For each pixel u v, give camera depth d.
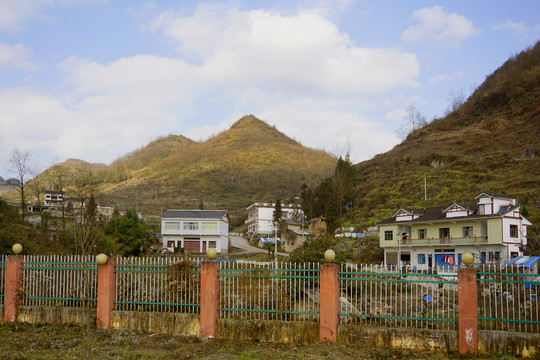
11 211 43.47
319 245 24.36
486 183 72.75
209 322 13.55
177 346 12.82
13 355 11.88
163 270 14.67
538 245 43.62
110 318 14.51
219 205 127.50
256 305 13.84
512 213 42.28
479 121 122.31
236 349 12.44
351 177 96.12
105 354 11.88
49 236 36.41
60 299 15.47
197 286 14.23
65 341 13.20
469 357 11.43
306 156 196.88
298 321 13.07
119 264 14.81
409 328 12.27
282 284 13.73
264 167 172.62
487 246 42.47
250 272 13.70
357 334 12.53
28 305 15.62
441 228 46.97
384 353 11.67
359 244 55.59
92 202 50.34
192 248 69.81
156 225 87.31
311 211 80.88
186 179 160.25
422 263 47.50
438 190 75.88
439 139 113.75
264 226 88.88
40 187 68.38
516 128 102.06
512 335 11.45
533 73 131.75
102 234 33.72
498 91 132.25
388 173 95.38
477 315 11.99
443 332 12.02
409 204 73.56
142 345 12.96
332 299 12.76
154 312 14.20
